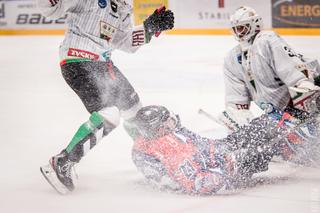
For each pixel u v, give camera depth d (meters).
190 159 5.23
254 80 6.08
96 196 5.33
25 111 9.66
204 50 16.64
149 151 5.35
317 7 19.61
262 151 5.49
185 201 5.09
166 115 5.36
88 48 5.70
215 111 9.29
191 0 20.27
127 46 6.11
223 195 5.25
